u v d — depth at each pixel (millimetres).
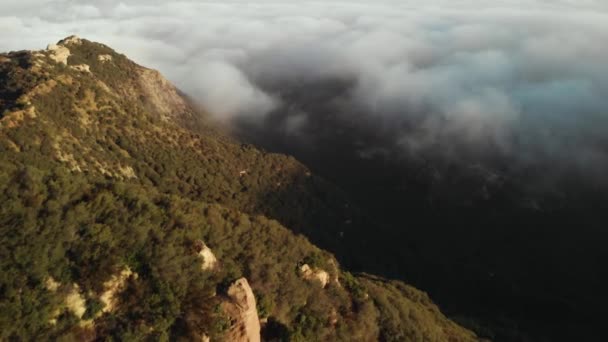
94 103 112812
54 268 42375
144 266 46281
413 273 146500
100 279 43312
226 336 46125
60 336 39969
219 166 140000
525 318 134875
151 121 131250
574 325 134375
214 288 48375
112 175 95062
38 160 78312
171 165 120812
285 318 55188
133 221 48125
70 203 46625
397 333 65312
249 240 58250
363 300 64875
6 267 40688
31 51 121062
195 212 55688
